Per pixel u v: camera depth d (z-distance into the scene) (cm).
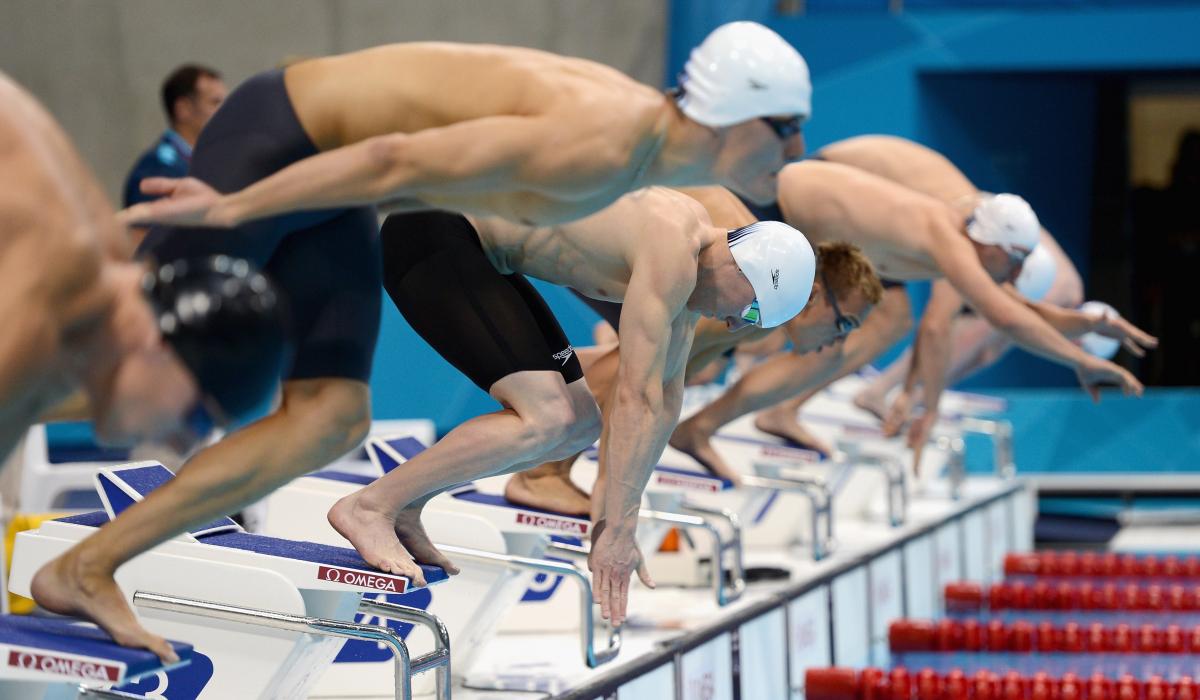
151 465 1298
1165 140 4459
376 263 1127
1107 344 2984
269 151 997
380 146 895
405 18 4088
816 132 4172
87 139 3969
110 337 768
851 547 2452
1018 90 4428
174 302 750
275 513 1470
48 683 946
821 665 2127
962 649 2327
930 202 2030
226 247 999
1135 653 2292
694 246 1259
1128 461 4094
